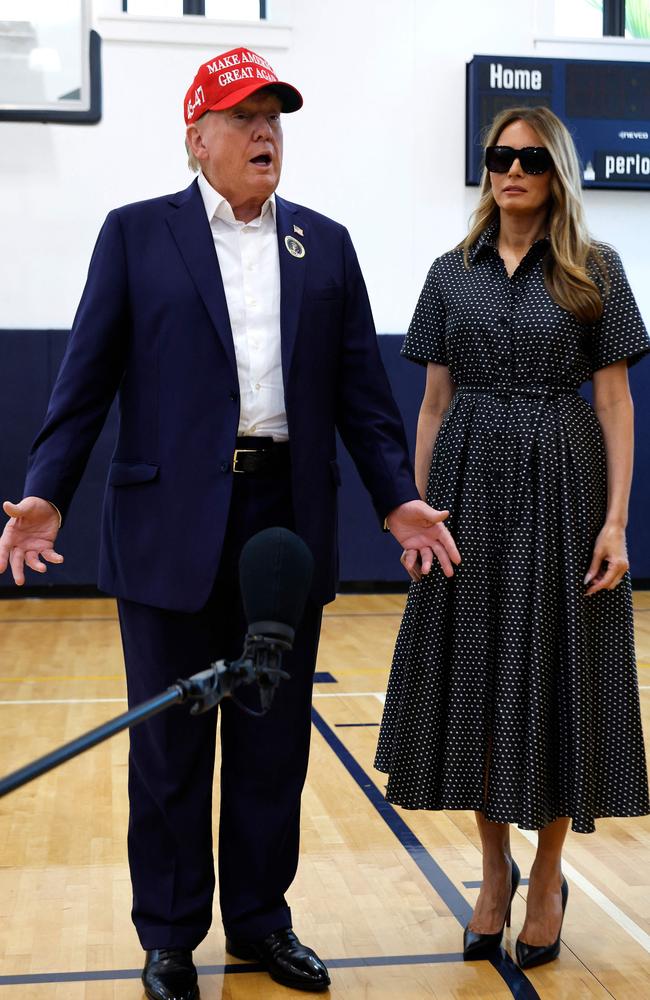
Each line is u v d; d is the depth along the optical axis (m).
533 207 2.14
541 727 2.05
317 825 2.97
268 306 2.00
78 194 7.19
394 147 7.44
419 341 2.30
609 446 2.17
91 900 2.46
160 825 2.04
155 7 7.33
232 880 2.13
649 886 2.56
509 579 2.10
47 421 1.96
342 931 2.30
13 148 7.13
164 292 1.96
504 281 2.18
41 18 7.06
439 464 2.19
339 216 7.44
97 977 2.08
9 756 3.68
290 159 7.38
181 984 1.98
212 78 1.91
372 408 2.12
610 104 7.45
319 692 4.68
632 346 2.12
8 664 5.29
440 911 2.41
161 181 7.24
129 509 2.01
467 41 7.45
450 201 7.50
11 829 2.94
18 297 7.20
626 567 2.12
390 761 2.19
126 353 2.03
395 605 7.11
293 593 1.17
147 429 1.99
